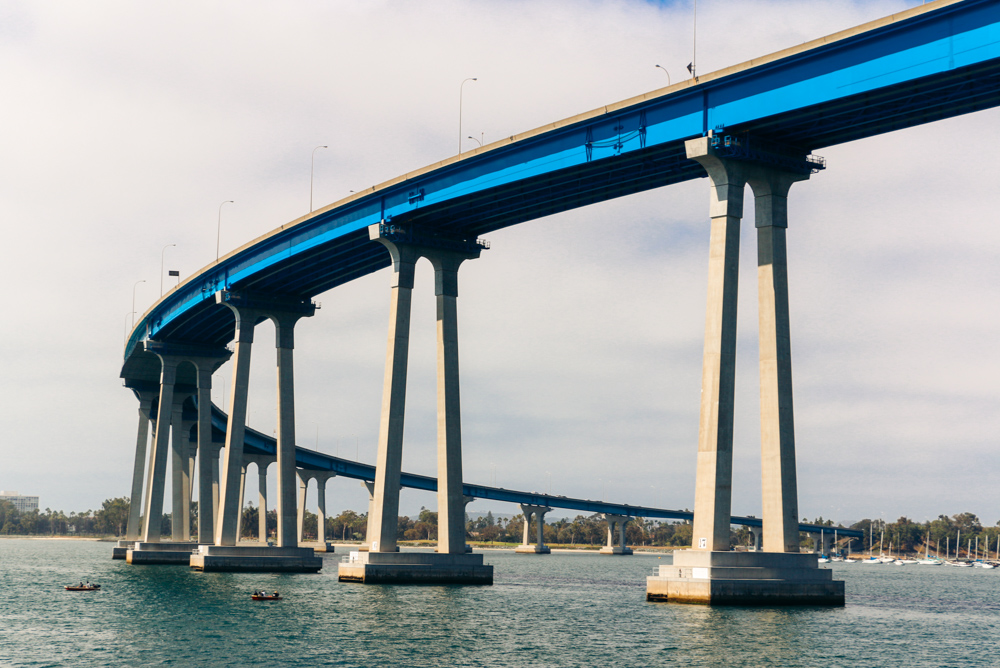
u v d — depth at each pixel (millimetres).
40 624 57375
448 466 84000
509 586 92125
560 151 71625
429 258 85562
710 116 63219
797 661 44031
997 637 57625
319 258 96688
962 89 57250
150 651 47219
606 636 51344
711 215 63438
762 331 64312
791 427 63469
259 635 52000
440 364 84938
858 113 60688
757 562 61125
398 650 47406
